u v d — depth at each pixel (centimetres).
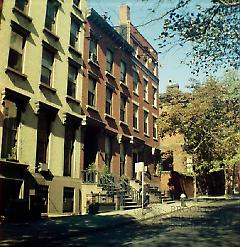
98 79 2434
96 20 2439
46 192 1775
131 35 3114
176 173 3672
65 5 2114
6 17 1617
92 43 2430
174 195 3553
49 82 1919
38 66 1811
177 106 3419
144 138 3197
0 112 1524
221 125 3284
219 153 3525
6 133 1566
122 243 1013
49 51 1938
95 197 1962
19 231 1154
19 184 1589
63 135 1961
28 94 1714
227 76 2866
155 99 3638
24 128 1658
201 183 4466
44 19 1897
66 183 1923
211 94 3212
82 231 1227
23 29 1717
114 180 2422
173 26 883
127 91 2925
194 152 3525
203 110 3244
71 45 2186
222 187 5044
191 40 900
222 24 890
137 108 3125
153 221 1694
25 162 1641
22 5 1767
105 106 2506
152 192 2922
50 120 1886
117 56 2798
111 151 2545
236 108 3131
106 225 1401
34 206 1516
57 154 1892
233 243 1008
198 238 1111
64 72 2038
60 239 1094
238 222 1592
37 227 1265
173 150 4200
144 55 1136
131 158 2850
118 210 2086
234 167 4884
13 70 1619
